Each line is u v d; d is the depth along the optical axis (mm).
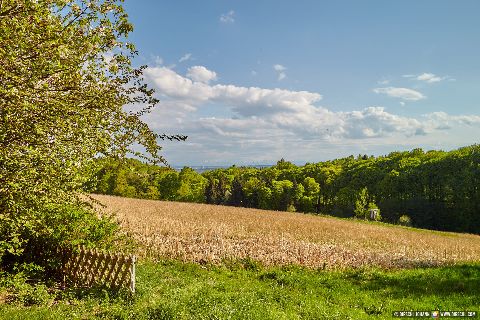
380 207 91250
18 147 7465
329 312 11422
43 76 7520
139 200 66125
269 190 107938
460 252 30828
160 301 10844
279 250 22844
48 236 12336
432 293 14180
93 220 14742
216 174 166250
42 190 8602
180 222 33406
